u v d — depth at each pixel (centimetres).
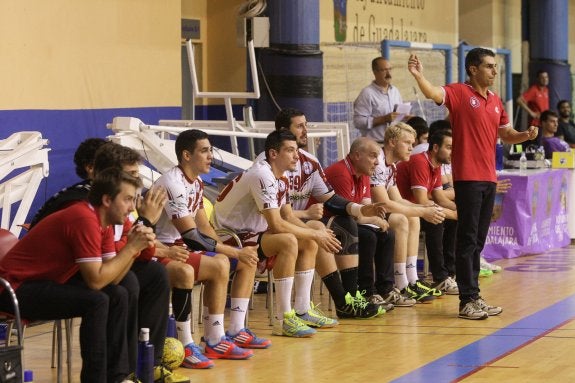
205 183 1839
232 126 2184
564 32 4016
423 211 1769
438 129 1894
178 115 2564
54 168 2153
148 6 2438
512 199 2311
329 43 2836
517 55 4338
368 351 1413
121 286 1130
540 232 2416
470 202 1655
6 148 1582
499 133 1731
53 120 2152
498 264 2245
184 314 1309
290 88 2566
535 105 3747
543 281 2031
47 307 1095
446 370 1297
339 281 1647
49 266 1100
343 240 1644
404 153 1772
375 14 3347
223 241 1483
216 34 3030
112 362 1119
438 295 1855
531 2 4006
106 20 2298
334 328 1578
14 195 1571
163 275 1210
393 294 1759
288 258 1496
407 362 1345
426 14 3700
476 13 4138
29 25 2084
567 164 2559
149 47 2448
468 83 1694
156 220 1209
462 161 1659
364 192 1711
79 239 1085
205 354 1369
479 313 1648
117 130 1844
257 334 1530
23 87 2075
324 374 1280
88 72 2253
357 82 3003
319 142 2389
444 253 1939
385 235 1734
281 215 1532
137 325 1173
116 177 1098
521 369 1302
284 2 2544
